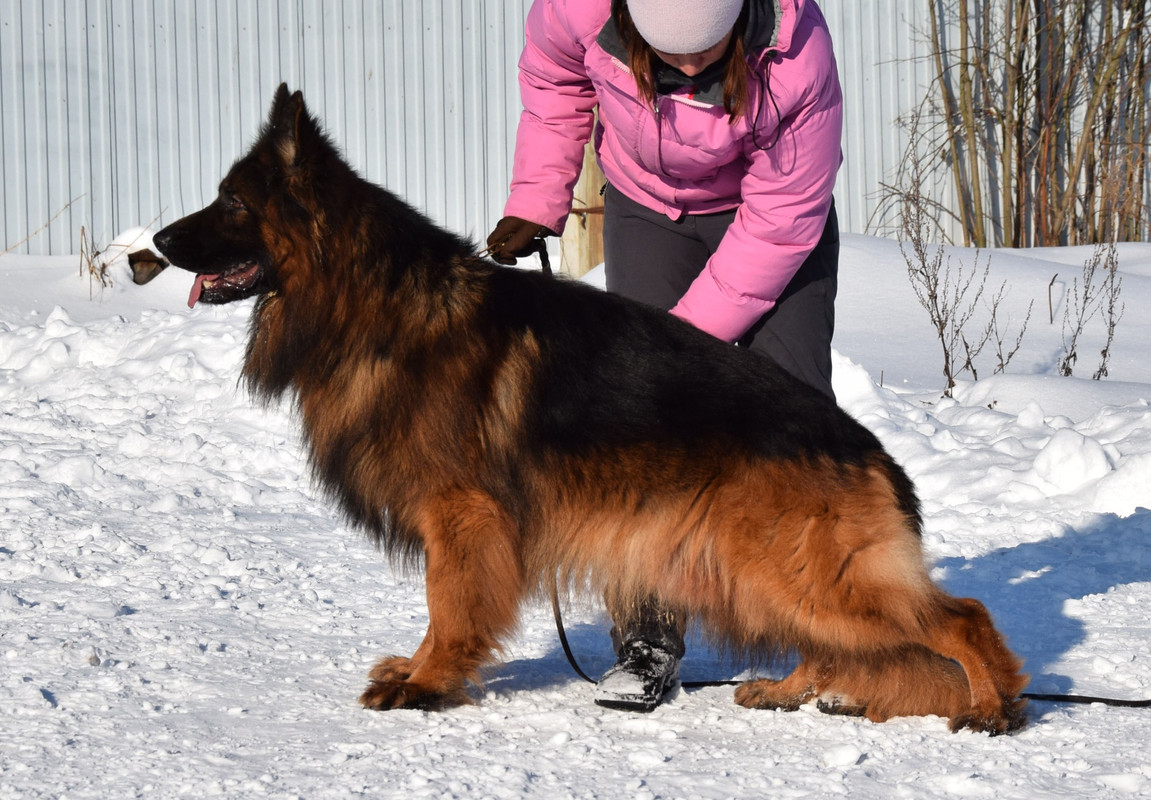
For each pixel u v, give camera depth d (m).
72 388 9.12
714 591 3.71
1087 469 6.89
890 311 11.49
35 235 14.40
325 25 14.91
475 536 3.58
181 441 7.51
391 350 3.61
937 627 3.59
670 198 4.36
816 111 4.00
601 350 3.69
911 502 3.71
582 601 4.05
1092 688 3.98
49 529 5.65
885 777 3.12
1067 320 11.27
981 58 16.70
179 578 5.02
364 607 4.80
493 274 3.79
